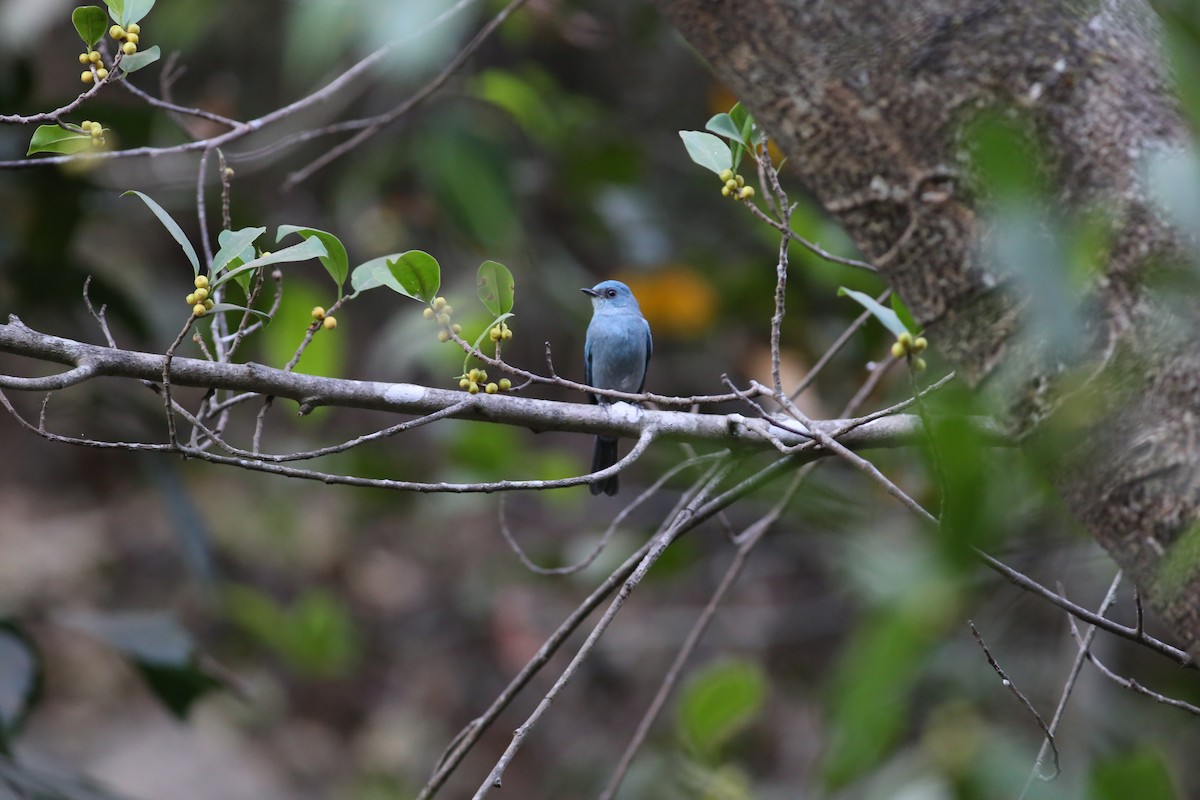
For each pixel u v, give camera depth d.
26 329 5.92
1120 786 4.31
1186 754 10.30
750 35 3.98
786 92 3.96
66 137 6.10
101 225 18.08
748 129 6.11
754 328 13.78
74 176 11.07
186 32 13.74
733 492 6.79
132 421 11.46
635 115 17.05
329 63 14.04
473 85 13.20
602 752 16.14
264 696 17.56
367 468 14.06
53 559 18.78
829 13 3.87
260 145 16.72
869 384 8.09
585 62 17.12
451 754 7.11
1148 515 3.55
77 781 9.15
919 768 7.16
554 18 13.90
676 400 6.16
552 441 19.27
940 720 8.55
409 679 18.02
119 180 15.02
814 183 4.01
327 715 17.72
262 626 14.31
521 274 16.72
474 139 12.74
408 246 14.91
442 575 18.95
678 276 13.45
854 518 9.78
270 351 9.95
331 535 19.33
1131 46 3.72
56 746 16.36
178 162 14.49
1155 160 3.56
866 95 3.84
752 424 6.54
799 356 12.83
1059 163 3.63
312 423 14.76
